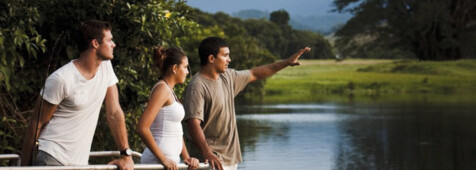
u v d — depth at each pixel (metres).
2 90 6.39
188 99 4.68
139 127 4.14
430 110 25.42
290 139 15.08
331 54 83.31
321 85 51.06
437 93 43.34
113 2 6.41
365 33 68.00
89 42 3.64
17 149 6.42
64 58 6.51
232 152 4.84
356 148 13.33
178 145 4.38
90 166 3.48
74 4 6.37
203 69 4.78
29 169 3.29
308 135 16.03
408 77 53.69
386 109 26.50
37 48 5.80
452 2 62.44
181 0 7.20
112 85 3.85
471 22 63.06
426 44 63.97
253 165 10.88
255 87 41.50
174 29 6.89
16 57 5.98
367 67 63.44
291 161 11.37
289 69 64.06
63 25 6.41
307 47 5.26
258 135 16.05
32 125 3.60
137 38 6.63
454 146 13.65
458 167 10.80
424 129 17.53
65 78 3.58
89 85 3.67
